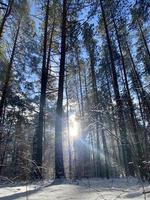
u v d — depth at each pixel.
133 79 17.30
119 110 3.73
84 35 9.68
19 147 4.46
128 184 7.05
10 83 21.22
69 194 5.15
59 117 11.12
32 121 20.91
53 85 18.55
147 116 4.36
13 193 6.01
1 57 16.39
